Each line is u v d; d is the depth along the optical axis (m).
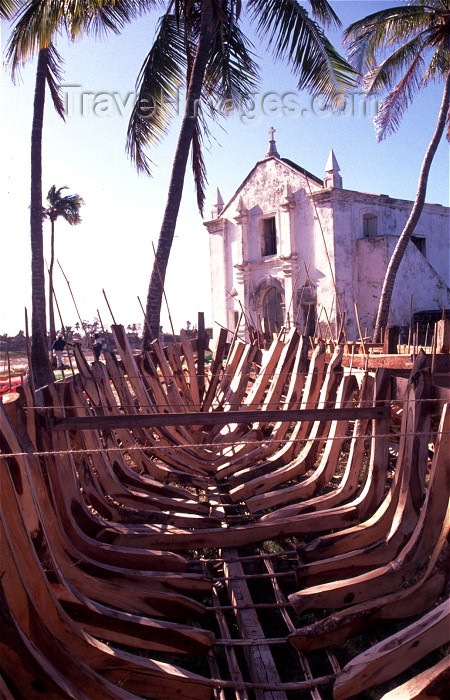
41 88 12.88
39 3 10.40
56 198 32.75
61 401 5.11
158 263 11.30
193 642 3.33
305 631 3.29
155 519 5.04
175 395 8.42
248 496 5.95
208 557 4.67
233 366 12.07
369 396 5.35
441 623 2.92
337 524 4.82
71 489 4.63
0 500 2.79
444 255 27.47
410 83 16.36
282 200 24.56
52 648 2.66
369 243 23.20
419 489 4.18
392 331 8.70
